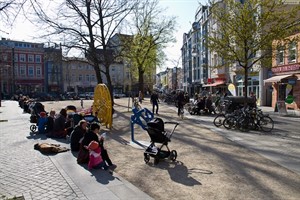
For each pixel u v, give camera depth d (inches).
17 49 2773.1
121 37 1108.5
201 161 303.0
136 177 252.1
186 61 3019.2
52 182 235.3
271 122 530.0
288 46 738.2
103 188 219.3
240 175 253.3
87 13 924.6
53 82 2965.1
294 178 243.8
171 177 250.7
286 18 711.1
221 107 815.7
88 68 3169.3
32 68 2876.5
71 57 987.9
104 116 578.9
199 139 430.6
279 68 1042.7
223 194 209.3
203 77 2094.0
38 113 609.9
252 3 700.7
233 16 711.7
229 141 415.2
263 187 222.7
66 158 317.4
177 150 355.9
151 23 1534.2
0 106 1392.7
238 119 534.0
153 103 839.7
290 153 337.7
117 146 388.2
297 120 682.8
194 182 236.5
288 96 853.8
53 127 467.2
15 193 211.6
